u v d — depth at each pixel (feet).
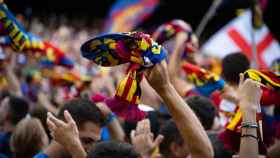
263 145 21.13
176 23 35.73
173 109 19.89
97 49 20.53
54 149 21.77
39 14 103.40
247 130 20.45
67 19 103.91
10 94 40.06
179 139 23.89
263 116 29.17
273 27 87.15
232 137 22.08
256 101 20.80
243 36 46.26
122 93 20.53
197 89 33.86
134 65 20.57
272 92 23.98
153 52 19.75
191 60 35.99
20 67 54.90
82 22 103.76
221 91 32.42
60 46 74.84
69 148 19.62
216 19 94.07
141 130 23.62
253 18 44.80
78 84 40.63
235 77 33.50
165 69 19.83
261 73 22.34
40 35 89.30
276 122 29.14
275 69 43.06
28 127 26.35
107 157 18.35
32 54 40.32
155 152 23.57
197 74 33.24
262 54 45.88
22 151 26.18
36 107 31.81
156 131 28.63
